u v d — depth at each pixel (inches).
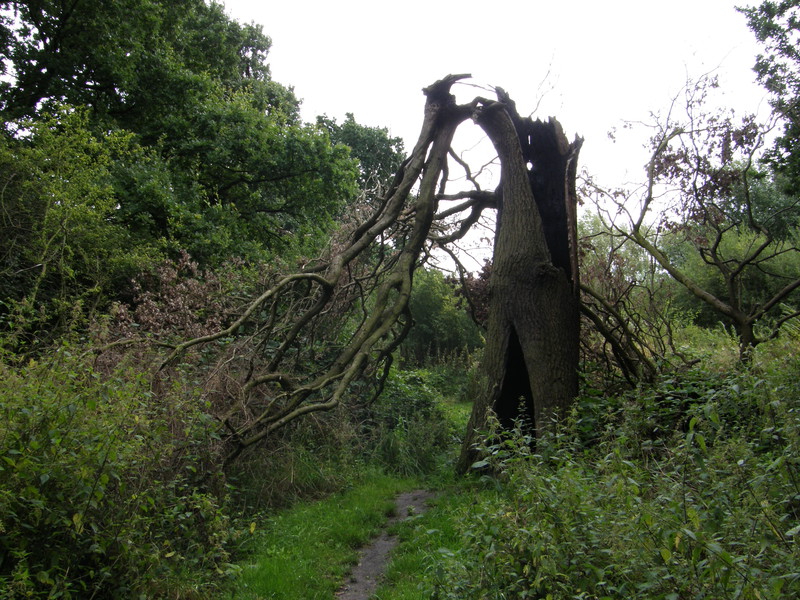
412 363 941.8
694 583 116.9
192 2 765.3
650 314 467.5
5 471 159.2
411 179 397.4
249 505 293.4
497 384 361.4
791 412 168.2
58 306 361.1
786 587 106.0
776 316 630.5
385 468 403.9
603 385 401.1
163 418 229.0
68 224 426.6
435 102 412.2
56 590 156.7
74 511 165.8
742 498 135.4
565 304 358.3
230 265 493.4
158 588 183.0
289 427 359.3
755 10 518.0
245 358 337.1
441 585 161.6
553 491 154.0
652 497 156.6
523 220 367.9
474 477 340.8
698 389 287.9
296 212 792.3
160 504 207.3
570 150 377.1
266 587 211.8
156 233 591.8
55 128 461.7
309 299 432.5
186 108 713.0
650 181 379.6
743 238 772.0
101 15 647.8
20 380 176.9
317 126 773.9
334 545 265.4
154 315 354.0
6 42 611.8
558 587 135.0
